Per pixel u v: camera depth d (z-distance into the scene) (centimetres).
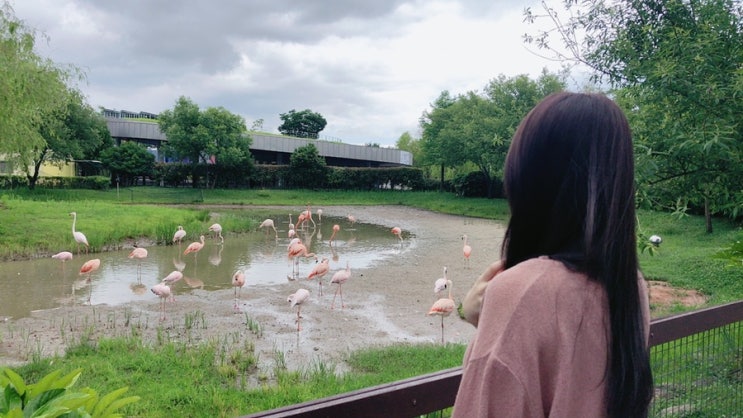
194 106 4216
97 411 188
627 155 113
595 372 98
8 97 1625
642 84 464
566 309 98
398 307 1109
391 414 165
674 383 305
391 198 4556
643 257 1421
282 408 149
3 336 879
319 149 5569
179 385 645
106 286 1279
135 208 2444
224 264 1602
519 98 3628
